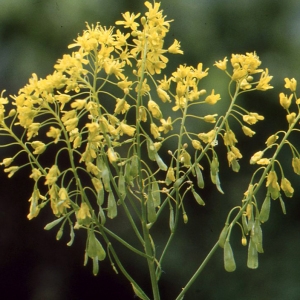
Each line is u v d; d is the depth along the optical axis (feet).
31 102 1.52
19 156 3.59
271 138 1.53
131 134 1.52
